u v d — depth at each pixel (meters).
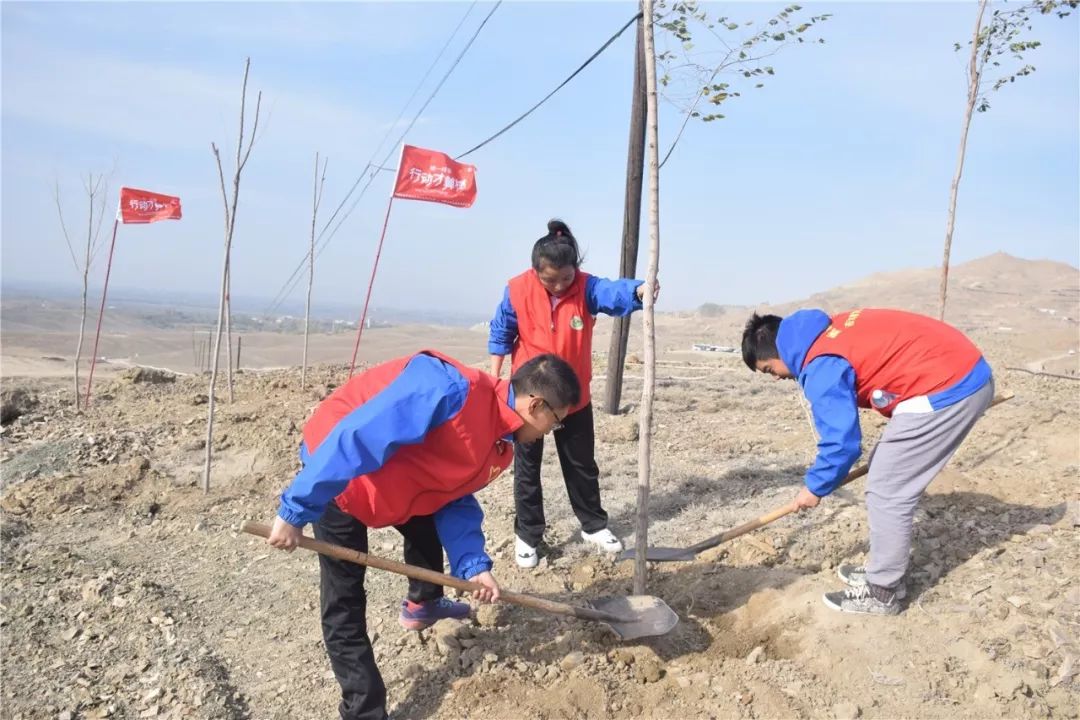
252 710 3.52
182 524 5.84
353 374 11.27
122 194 10.02
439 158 8.54
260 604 4.48
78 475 6.75
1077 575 3.72
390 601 4.37
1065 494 4.72
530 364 3.01
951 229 7.27
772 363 3.73
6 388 10.44
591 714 3.35
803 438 6.93
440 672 3.68
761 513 5.14
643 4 3.67
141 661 3.91
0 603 4.53
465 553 3.23
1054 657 3.24
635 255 8.20
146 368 11.62
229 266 6.52
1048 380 9.23
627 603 3.79
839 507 5.02
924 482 3.48
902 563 3.55
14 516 6.02
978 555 4.07
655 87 3.71
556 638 3.89
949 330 3.51
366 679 3.18
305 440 3.09
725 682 3.46
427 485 3.04
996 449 5.80
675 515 5.38
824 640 3.57
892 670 3.34
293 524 2.78
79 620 4.35
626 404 9.06
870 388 3.49
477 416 2.95
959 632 3.48
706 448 6.98
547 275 4.23
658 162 3.76
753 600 4.02
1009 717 3.02
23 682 3.79
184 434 7.84
